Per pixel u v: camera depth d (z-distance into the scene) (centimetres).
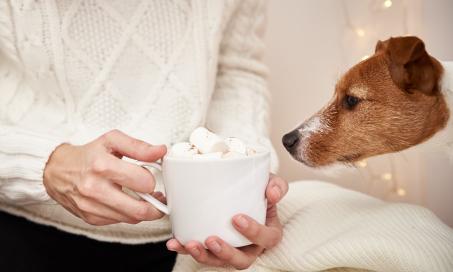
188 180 48
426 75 70
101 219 54
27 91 77
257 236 53
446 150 75
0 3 69
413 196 111
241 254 54
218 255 51
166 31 79
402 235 59
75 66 75
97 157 50
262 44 101
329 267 61
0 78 78
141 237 79
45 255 78
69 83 76
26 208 76
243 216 50
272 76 137
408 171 111
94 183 51
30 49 72
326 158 78
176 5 79
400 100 72
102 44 76
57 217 75
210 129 90
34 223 78
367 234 60
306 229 66
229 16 88
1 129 66
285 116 137
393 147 75
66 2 73
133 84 80
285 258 62
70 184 55
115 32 77
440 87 71
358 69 75
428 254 55
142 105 80
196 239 51
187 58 81
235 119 91
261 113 93
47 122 75
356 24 121
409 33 107
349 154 77
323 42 127
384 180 116
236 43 96
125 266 84
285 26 133
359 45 120
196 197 49
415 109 72
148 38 79
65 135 75
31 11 71
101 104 78
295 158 81
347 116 76
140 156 50
